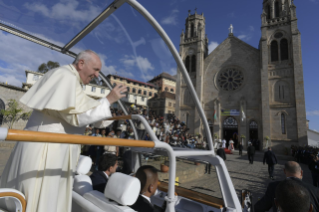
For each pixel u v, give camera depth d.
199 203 2.70
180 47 35.72
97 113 1.41
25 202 1.28
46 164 1.37
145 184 2.15
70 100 1.29
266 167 15.08
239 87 29.50
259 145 26.56
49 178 1.36
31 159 1.35
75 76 1.49
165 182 3.02
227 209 2.43
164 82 65.06
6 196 1.17
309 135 37.88
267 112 26.08
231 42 31.44
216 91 31.14
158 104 51.69
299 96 24.70
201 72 32.44
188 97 33.06
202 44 33.88
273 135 25.52
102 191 2.23
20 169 1.35
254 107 27.83
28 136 0.94
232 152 25.34
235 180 9.97
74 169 1.67
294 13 27.03
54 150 1.43
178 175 2.88
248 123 27.78
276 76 26.80
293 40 26.28
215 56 32.44
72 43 2.75
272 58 27.91
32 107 1.30
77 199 1.97
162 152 2.87
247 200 2.85
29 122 1.52
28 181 1.31
